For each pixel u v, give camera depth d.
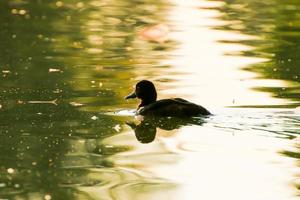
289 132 15.42
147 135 15.70
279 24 30.41
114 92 19.20
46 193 12.30
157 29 29.12
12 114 16.95
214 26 30.00
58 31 28.34
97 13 33.22
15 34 27.56
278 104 17.67
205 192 12.48
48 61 22.98
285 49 25.22
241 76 21.05
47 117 16.77
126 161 14.09
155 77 20.94
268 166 13.67
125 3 36.72
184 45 25.91
